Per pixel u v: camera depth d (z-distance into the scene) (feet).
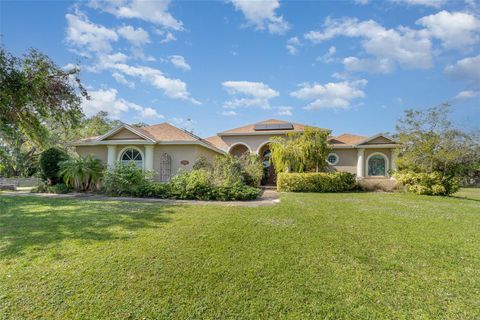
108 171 51.06
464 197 56.29
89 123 114.52
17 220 27.40
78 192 55.06
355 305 12.35
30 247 19.10
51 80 34.04
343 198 47.01
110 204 37.86
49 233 22.58
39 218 28.37
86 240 20.68
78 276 14.80
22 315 11.53
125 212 31.55
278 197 49.52
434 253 18.78
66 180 55.47
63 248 18.94
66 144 77.00
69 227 24.52
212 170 54.19
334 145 79.77
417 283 14.40
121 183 48.98
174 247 19.19
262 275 15.10
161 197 46.50
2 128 31.24
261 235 22.20
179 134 65.46
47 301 12.51
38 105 33.53
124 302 12.50
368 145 75.72
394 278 14.93
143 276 14.85
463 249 19.70
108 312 11.80
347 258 17.62
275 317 11.53
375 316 11.58
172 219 27.81
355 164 80.12
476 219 30.04
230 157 62.03
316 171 65.98
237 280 14.51
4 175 96.78
